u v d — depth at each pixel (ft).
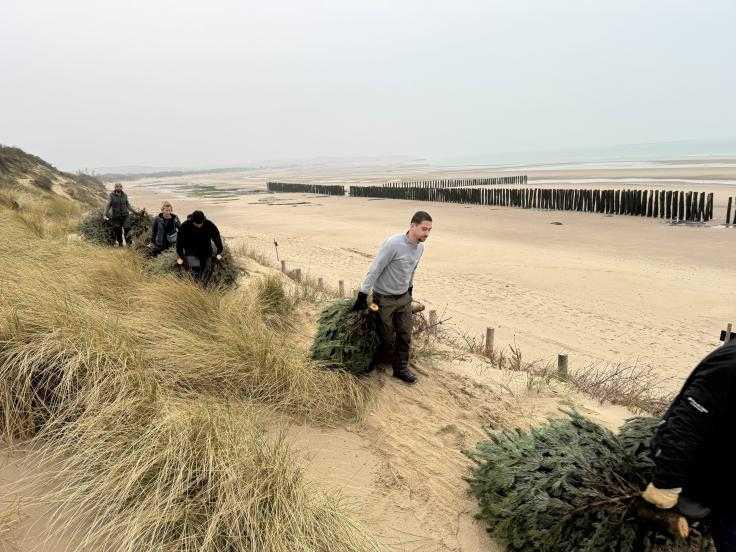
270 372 11.95
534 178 189.37
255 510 7.38
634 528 7.45
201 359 11.70
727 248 53.16
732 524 5.92
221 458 8.06
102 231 31.27
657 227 68.49
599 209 85.25
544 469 8.50
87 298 14.12
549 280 40.65
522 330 28.68
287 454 8.94
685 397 5.80
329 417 11.66
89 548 6.81
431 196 118.62
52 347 9.50
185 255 20.30
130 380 9.59
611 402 15.65
